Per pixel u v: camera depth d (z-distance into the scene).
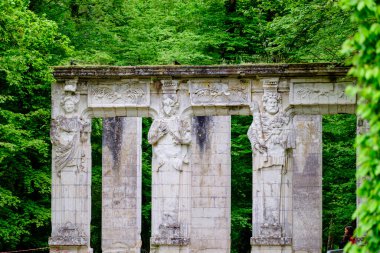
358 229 22.58
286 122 45.12
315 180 48.91
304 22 44.84
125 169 50.09
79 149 46.09
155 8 68.69
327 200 61.19
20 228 49.88
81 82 46.28
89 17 62.31
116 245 50.00
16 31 44.78
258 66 44.84
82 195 46.00
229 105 45.50
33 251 54.06
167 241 44.97
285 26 46.22
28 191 50.53
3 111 47.75
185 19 65.62
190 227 46.22
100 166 58.91
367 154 22.19
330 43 44.59
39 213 51.19
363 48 22.70
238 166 60.94
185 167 45.56
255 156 45.06
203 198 49.66
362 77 22.52
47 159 53.28
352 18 23.44
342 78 43.88
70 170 46.00
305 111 45.22
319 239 48.78
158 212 45.50
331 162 58.44
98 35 61.69
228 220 49.50
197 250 49.50
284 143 44.84
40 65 47.06
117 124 50.16
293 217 48.88
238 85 45.53
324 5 43.34
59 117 46.19
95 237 61.41
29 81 49.78
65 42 49.84
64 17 59.47
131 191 50.06
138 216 50.44
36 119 52.22
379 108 22.27
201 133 49.75
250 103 45.31
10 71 45.94
